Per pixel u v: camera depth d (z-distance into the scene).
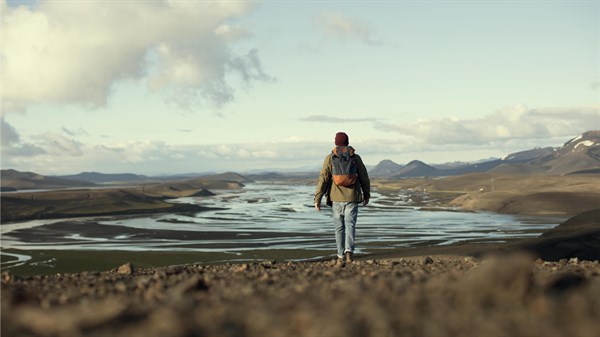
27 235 165.62
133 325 4.11
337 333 3.81
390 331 3.91
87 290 6.92
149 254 108.69
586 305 4.45
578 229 89.06
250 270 10.07
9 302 5.69
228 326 4.10
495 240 123.75
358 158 13.24
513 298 4.76
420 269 9.52
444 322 4.16
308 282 7.17
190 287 6.14
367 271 8.91
